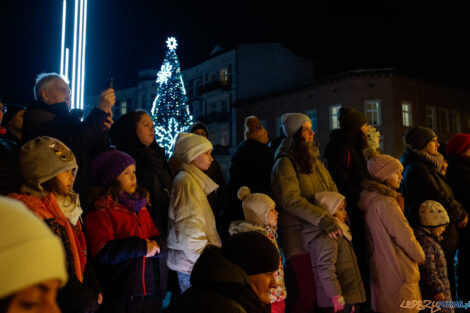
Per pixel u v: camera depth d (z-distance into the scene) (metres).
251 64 31.84
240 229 3.46
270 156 4.67
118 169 2.92
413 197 4.88
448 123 26.64
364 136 4.86
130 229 2.87
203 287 1.72
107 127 3.26
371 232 4.20
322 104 25.66
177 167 4.57
